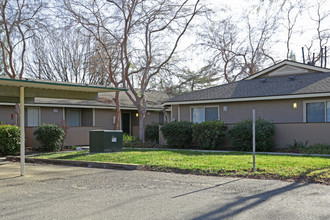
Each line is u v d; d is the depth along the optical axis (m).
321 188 7.25
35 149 18.27
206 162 10.91
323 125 14.82
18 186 8.34
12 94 10.30
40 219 5.45
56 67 36.47
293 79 18.59
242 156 12.44
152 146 19.39
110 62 21.67
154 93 31.62
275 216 5.34
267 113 17.55
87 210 5.94
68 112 25.41
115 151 15.30
